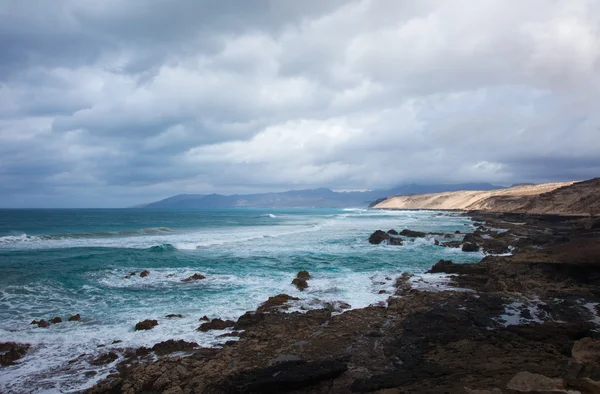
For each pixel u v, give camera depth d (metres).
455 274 17.02
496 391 4.65
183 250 26.14
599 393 4.28
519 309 10.84
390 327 9.76
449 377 6.26
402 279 16.02
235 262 21.23
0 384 7.26
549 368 6.18
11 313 11.68
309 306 12.35
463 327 9.38
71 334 9.87
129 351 8.80
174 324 10.66
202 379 6.91
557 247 17.47
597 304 11.27
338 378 6.91
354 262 21.45
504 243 27.70
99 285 15.46
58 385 7.24
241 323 10.60
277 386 6.50
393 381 6.40
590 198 57.84
